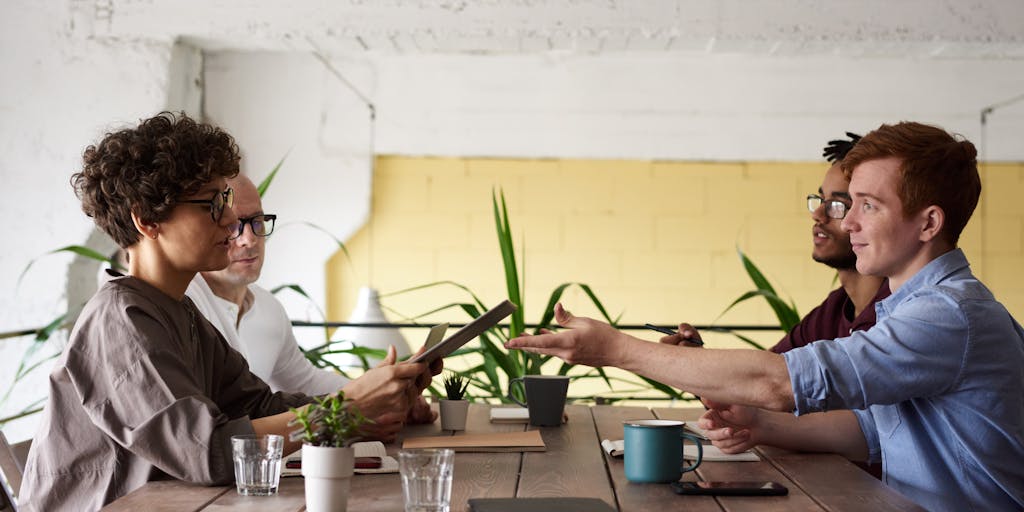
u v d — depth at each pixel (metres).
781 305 3.18
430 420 2.07
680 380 1.46
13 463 1.52
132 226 1.54
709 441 1.80
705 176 5.05
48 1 4.07
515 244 5.06
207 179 1.53
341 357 3.71
